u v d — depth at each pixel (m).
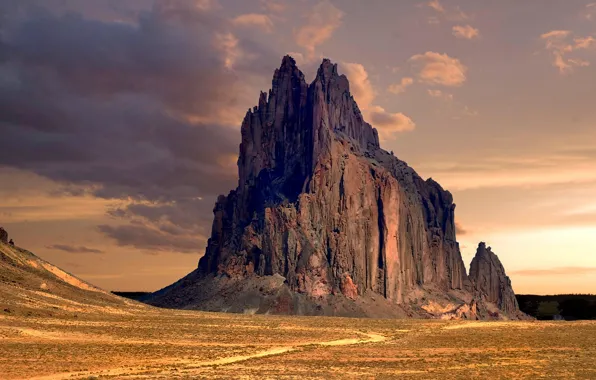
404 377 152.38
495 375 155.75
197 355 182.12
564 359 182.12
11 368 153.25
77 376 147.62
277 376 149.88
